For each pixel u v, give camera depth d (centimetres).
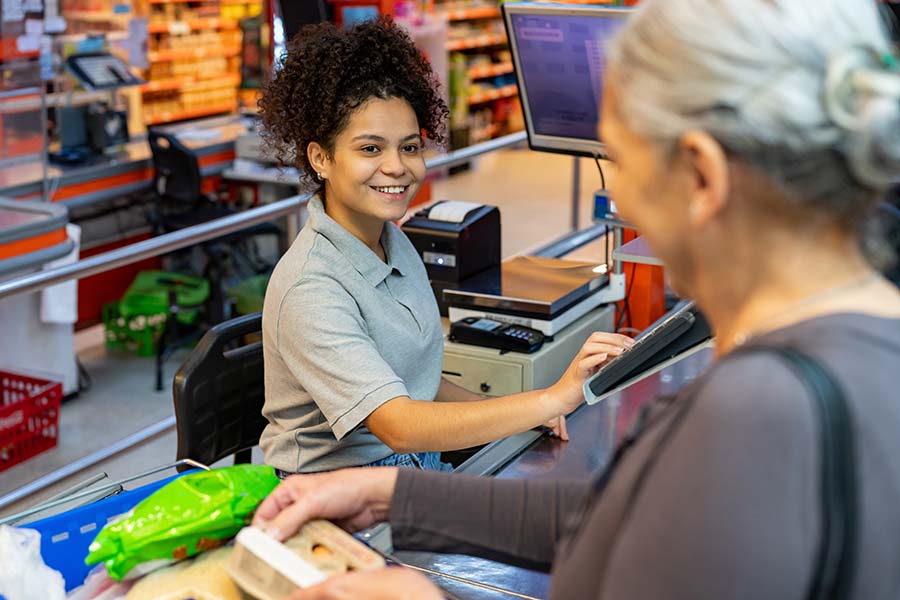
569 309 249
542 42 235
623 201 81
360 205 188
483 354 240
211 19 840
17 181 519
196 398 201
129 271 624
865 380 69
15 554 124
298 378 182
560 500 110
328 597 93
